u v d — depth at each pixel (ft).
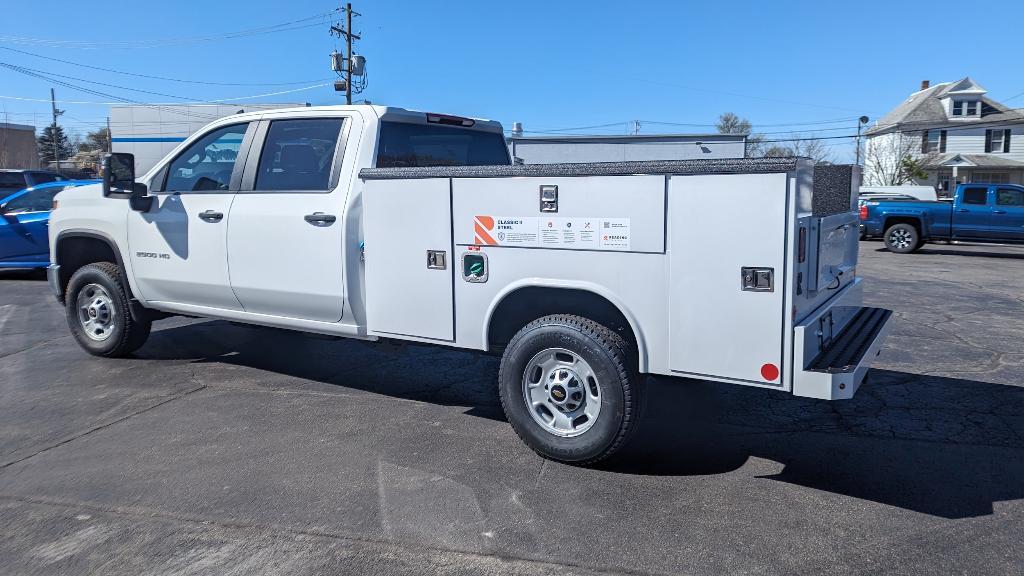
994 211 60.13
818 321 13.30
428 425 17.21
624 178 13.44
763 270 12.42
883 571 10.84
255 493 13.51
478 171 14.94
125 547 11.63
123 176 20.12
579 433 14.53
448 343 15.94
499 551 11.45
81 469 14.66
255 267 18.70
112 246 21.84
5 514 12.77
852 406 18.62
